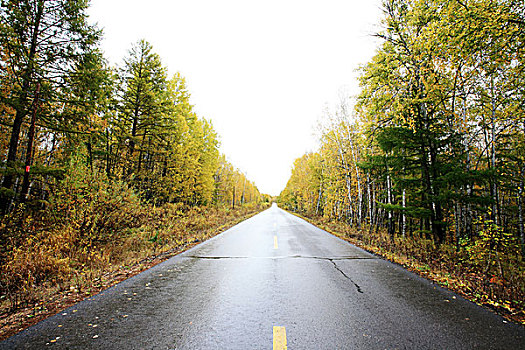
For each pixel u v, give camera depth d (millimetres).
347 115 16812
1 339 2914
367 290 4707
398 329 3184
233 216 26328
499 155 10375
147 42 15766
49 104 9172
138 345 2799
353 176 17516
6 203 8453
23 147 13289
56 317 3529
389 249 8719
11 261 5160
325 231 15008
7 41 8070
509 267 6574
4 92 8625
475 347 2773
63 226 7414
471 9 6242
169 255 7871
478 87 9789
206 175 24000
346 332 3092
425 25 8891
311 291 4637
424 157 9930
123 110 14875
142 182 15555
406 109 9320
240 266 6512
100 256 6887
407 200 14156
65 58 9438
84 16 9625
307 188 32281
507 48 6891
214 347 2752
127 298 4270
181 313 3666
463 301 4188
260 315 3596
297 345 2779
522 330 3191
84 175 8047
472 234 11594
